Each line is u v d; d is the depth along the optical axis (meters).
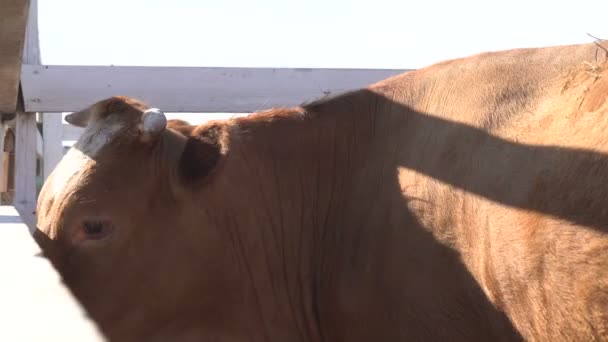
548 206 2.68
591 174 2.57
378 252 3.36
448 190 3.12
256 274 3.83
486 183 2.96
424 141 3.38
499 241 2.83
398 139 3.57
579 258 2.56
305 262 3.83
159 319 3.71
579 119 2.72
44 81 5.87
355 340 3.50
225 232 3.77
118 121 3.78
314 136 3.92
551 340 2.70
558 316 2.64
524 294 2.76
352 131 3.85
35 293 1.19
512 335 2.86
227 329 3.82
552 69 3.11
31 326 0.95
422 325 3.14
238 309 3.83
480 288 2.95
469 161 3.09
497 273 2.84
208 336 3.79
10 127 7.15
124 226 3.63
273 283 3.85
